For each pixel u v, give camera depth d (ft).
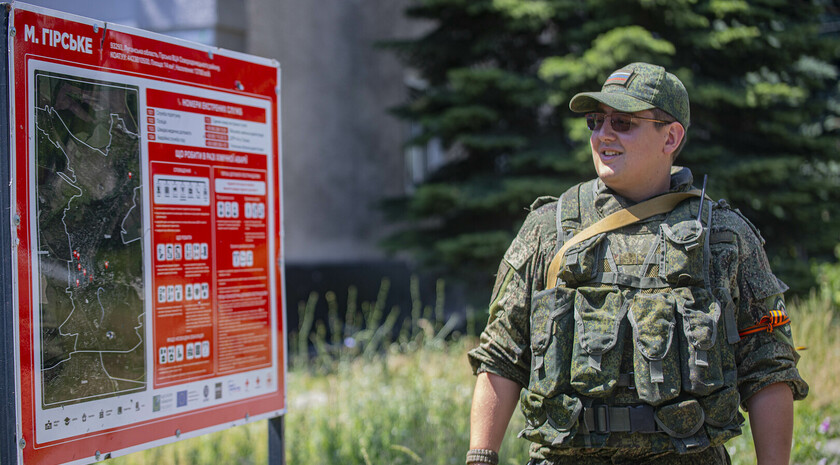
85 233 6.57
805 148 27.76
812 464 11.93
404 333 23.95
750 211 28.14
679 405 5.77
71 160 6.47
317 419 14.52
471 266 27.43
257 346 8.20
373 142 34.42
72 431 6.45
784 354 6.05
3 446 6.00
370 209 32.01
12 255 6.01
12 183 6.02
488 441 6.45
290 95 30.19
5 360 6.00
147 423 7.07
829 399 15.72
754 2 26.50
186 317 7.45
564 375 6.02
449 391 15.64
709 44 25.61
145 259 7.07
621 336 5.93
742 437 12.97
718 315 5.86
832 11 30.60
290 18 29.86
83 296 6.54
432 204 27.45
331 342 29.19
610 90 6.37
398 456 12.41
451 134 28.14
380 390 16.08
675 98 6.28
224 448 14.08
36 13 6.20
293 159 30.42
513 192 25.67
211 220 7.72
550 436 6.06
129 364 6.92
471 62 29.35
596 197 6.42
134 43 7.00
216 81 7.80
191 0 24.82
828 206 28.12
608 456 6.14
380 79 34.94
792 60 27.17
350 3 33.22
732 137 27.86
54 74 6.34
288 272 29.30
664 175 6.44
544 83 27.27
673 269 5.95
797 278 26.23
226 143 7.89
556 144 27.32
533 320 6.23
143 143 7.07
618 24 25.58
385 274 34.24
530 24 26.48
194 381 7.52
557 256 6.28
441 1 26.76
